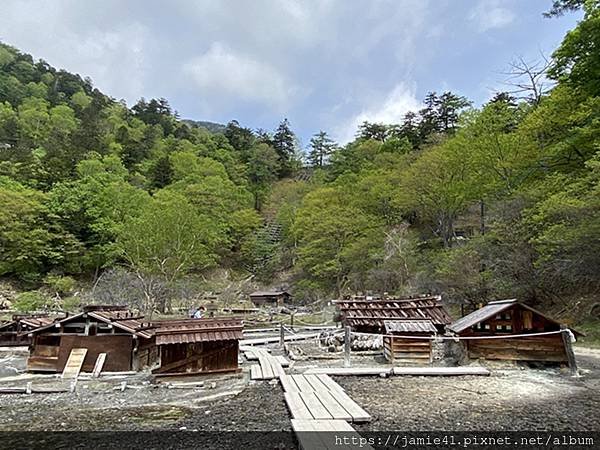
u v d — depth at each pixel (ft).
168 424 24.80
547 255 57.06
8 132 242.58
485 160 88.07
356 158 210.79
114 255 151.23
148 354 46.65
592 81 59.62
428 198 114.93
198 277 170.30
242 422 23.90
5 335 65.82
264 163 286.25
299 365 43.88
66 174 191.83
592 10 54.44
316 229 134.31
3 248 145.79
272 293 158.20
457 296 76.43
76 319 44.21
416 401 26.76
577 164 68.90
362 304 54.44
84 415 27.66
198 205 191.01
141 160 259.39
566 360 37.14
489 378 33.65
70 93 357.00
